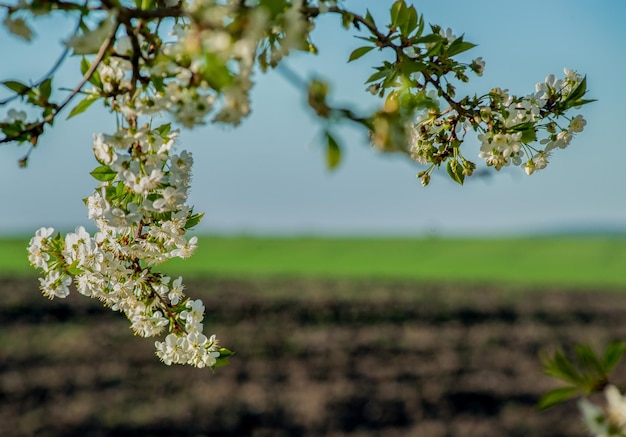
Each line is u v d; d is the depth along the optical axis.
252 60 1.47
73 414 14.09
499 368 17.81
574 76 2.44
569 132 2.45
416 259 47.19
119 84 1.85
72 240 2.33
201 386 15.91
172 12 1.52
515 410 15.16
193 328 2.41
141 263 2.38
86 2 1.55
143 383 15.88
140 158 1.98
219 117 1.49
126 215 2.14
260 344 19.08
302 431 14.07
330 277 30.39
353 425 14.44
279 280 28.84
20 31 1.54
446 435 13.95
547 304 25.34
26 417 13.90
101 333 19.22
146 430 13.60
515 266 44.12
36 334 19.02
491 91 2.39
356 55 2.17
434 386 16.45
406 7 2.15
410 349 19.25
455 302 25.06
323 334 20.34
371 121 1.26
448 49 2.30
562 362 1.55
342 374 17.14
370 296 25.50
